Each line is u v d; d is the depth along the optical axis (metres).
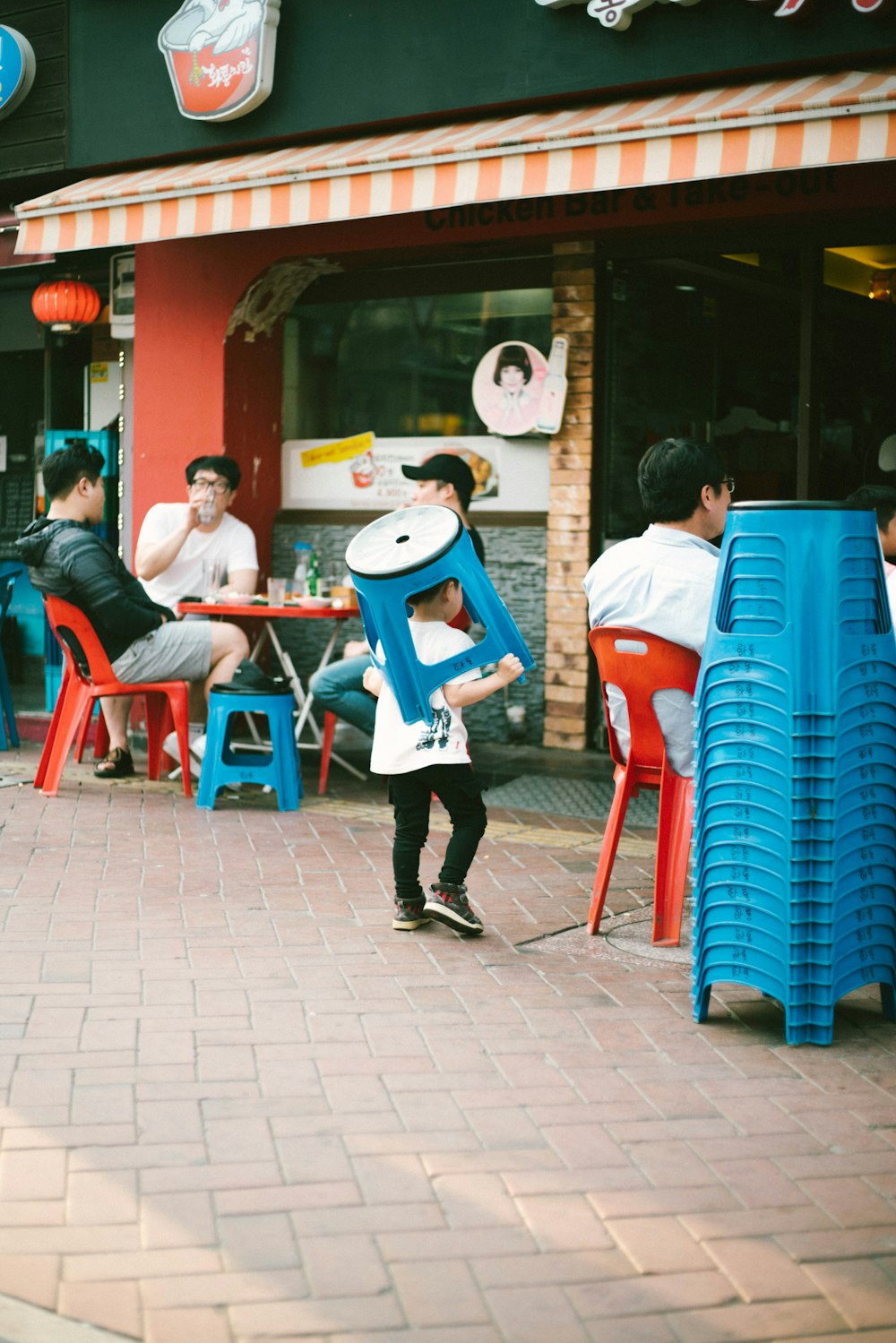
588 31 7.28
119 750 8.04
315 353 9.35
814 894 4.06
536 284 8.52
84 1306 2.66
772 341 7.85
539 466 8.65
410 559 4.51
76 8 9.32
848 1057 4.01
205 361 9.05
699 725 4.20
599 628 4.82
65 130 9.49
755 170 6.03
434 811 7.16
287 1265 2.82
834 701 3.99
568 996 4.43
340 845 6.42
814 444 7.74
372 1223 2.99
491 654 4.73
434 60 7.82
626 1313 2.69
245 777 7.18
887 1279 2.83
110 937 4.93
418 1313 2.67
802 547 3.99
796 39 6.66
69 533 7.23
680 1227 3.01
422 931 5.09
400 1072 3.79
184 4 8.61
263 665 9.40
